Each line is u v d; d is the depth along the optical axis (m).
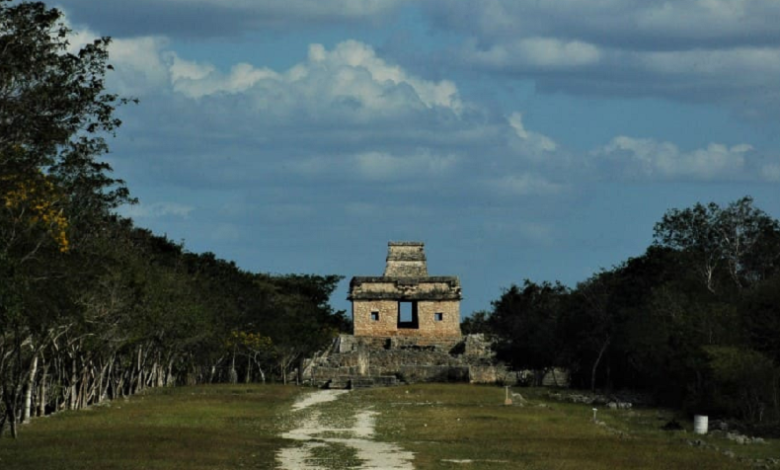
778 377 189.12
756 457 127.25
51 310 123.31
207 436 132.12
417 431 147.38
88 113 100.81
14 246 108.06
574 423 166.12
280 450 119.25
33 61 96.44
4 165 98.62
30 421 150.75
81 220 125.44
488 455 117.31
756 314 195.38
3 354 132.88
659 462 113.62
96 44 99.88
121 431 137.25
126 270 173.25
